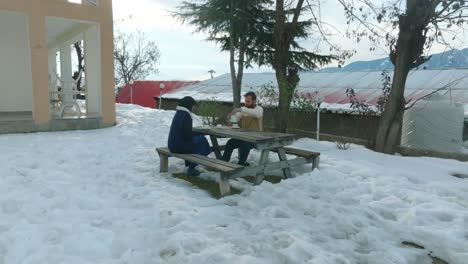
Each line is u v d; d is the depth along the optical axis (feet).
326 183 16.92
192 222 12.25
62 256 9.89
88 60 40.83
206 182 17.70
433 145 26.81
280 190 15.71
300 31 36.06
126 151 24.26
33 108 31.27
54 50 53.62
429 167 20.86
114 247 10.71
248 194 15.56
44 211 13.07
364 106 30.30
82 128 33.76
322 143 28.32
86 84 41.34
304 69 40.60
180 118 18.01
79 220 12.41
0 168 18.33
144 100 86.48
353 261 10.11
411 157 23.75
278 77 32.60
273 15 41.47
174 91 65.82
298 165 18.56
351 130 33.50
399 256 10.39
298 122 30.96
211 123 38.86
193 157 17.33
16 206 13.46
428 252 10.92
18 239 10.71
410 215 13.23
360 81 44.52
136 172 19.29
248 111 20.31
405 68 24.67
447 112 26.37
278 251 10.31
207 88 61.82
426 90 36.29
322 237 11.46
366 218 13.16
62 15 31.81
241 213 13.41
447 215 13.32
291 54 37.93
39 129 31.65
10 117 34.19
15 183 16.12
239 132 18.33
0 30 36.58
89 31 40.09
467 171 20.06
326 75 50.85
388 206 14.44
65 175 17.75
